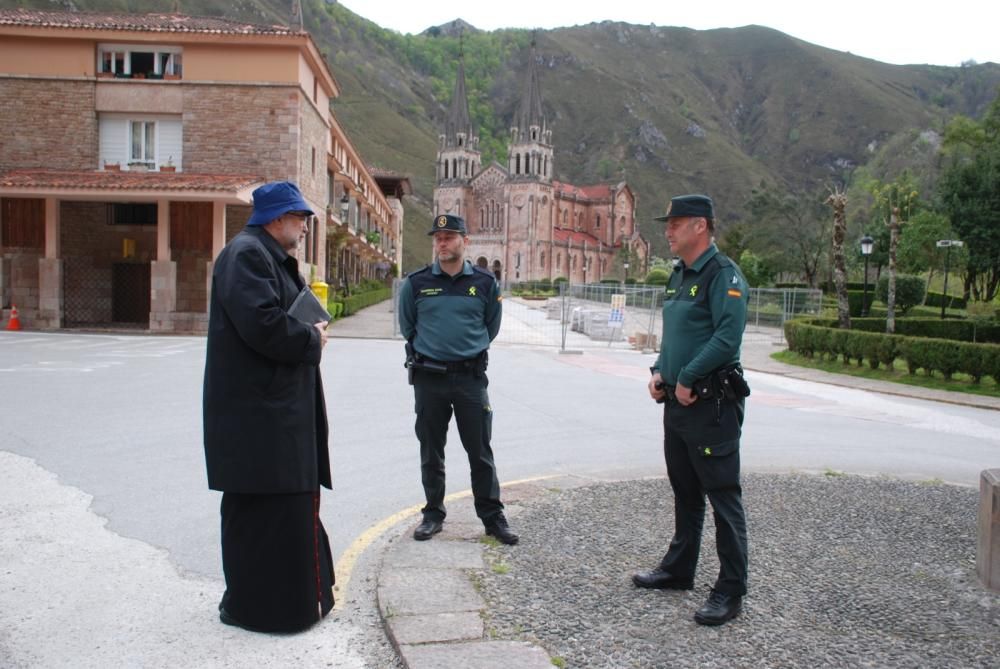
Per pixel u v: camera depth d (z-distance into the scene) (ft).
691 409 13.62
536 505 19.88
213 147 90.02
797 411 42.39
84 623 13.10
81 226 90.27
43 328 80.89
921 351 57.67
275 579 12.82
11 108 88.79
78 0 418.92
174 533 17.83
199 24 95.25
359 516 19.69
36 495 20.35
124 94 89.35
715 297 13.51
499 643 12.07
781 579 15.34
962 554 17.22
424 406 17.13
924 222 164.96
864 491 22.53
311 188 99.81
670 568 14.53
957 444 33.42
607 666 11.48
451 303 17.07
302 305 13.25
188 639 12.62
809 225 181.98
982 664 11.95
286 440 12.75
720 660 11.80
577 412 38.27
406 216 496.23
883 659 12.03
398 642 12.03
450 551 16.21
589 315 98.27
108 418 31.24
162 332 80.69
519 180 369.50
